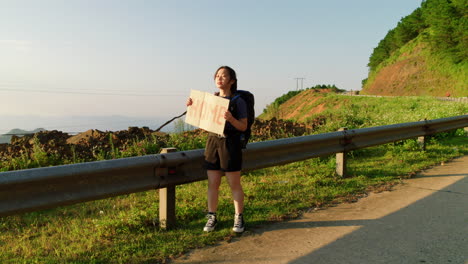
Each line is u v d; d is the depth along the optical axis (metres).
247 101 3.47
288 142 4.94
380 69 93.62
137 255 3.04
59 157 6.94
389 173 6.04
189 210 4.13
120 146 8.58
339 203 4.56
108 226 3.58
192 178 3.86
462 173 6.07
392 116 15.14
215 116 3.46
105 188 3.21
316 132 10.52
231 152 3.48
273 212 4.16
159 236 3.45
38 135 11.17
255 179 5.69
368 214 4.12
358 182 5.48
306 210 4.30
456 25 64.00
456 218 3.94
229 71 3.46
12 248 3.19
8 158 6.90
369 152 7.94
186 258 3.02
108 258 2.99
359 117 14.31
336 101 70.12
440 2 71.88
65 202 2.97
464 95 59.66
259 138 10.06
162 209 3.68
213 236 3.46
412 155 7.52
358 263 2.92
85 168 3.04
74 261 2.91
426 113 15.17
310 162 6.89
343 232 3.59
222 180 5.61
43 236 3.46
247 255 3.07
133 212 3.92
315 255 3.07
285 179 5.69
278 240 3.40
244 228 3.64
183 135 9.26
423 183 5.49
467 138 10.19
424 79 72.69
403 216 4.03
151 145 8.05
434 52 73.94
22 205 2.75
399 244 3.28
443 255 3.04
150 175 3.52
